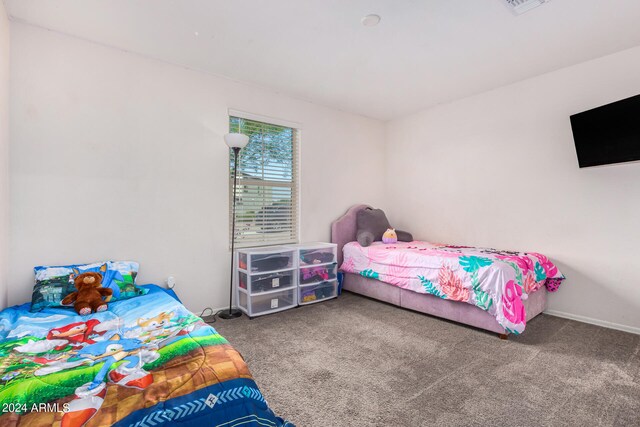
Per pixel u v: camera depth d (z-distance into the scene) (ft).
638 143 7.70
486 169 11.80
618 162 8.17
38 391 3.08
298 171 12.45
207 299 10.04
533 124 10.55
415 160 14.26
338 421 4.96
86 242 8.02
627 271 8.77
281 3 6.60
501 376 6.33
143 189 8.86
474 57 9.10
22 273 7.20
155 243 9.05
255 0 6.49
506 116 11.21
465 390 5.84
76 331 5.07
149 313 6.01
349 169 14.07
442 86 11.24
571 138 9.75
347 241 13.38
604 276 9.16
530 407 5.33
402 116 14.74
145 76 8.91
